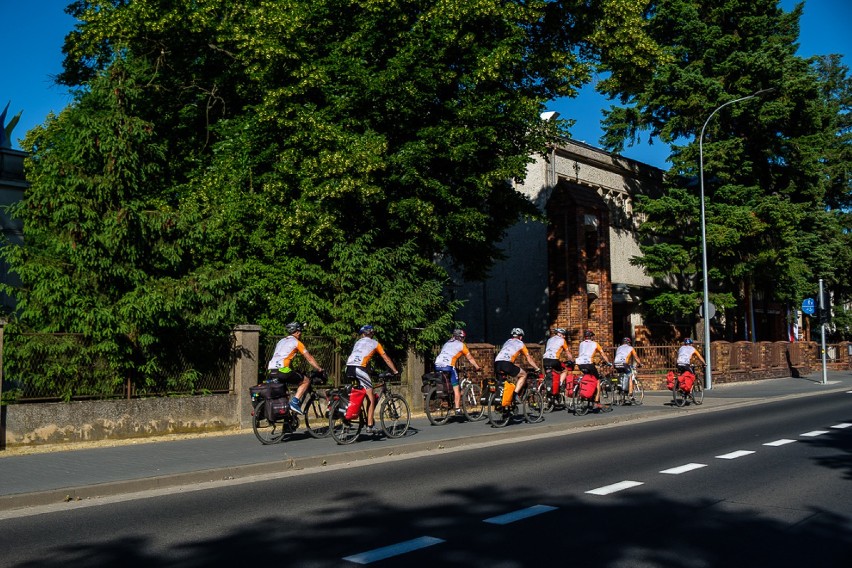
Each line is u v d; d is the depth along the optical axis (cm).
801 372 4003
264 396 1321
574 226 2980
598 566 568
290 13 1831
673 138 3388
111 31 2019
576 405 1902
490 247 2408
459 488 916
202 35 2095
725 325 4200
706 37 3272
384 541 653
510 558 592
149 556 617
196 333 1487
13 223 1966
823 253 3819
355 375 1343
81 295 1368
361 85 1806
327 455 1177
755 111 3362
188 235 1506
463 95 1900
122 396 1377
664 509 771
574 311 2956
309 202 1777
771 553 603
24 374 1260
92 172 1450
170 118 2214
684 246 3484
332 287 1816
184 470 1020
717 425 1666
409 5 1877
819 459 1114
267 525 727
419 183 1853
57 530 726
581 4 2153
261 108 1830
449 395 1648
